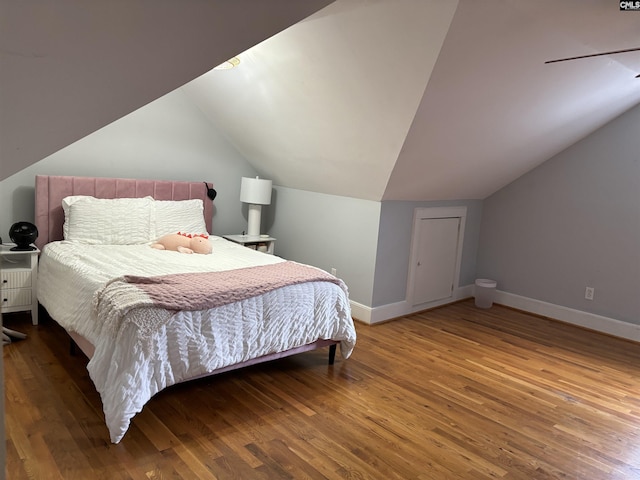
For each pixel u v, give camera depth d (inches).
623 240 167.8
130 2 45.2
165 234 159.5
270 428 96.7
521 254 195.3
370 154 140.9
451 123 127.7
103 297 98.2
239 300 103.7
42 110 53.9
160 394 107.7
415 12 92.0
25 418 93.6
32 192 150.9
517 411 111.5
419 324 170.7
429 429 100.8
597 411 114.1
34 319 141.3
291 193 193.9
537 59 111.5
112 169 164.7
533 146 165.2
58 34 45.4
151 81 56.7
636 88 147.4
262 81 139.2
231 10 51.3
